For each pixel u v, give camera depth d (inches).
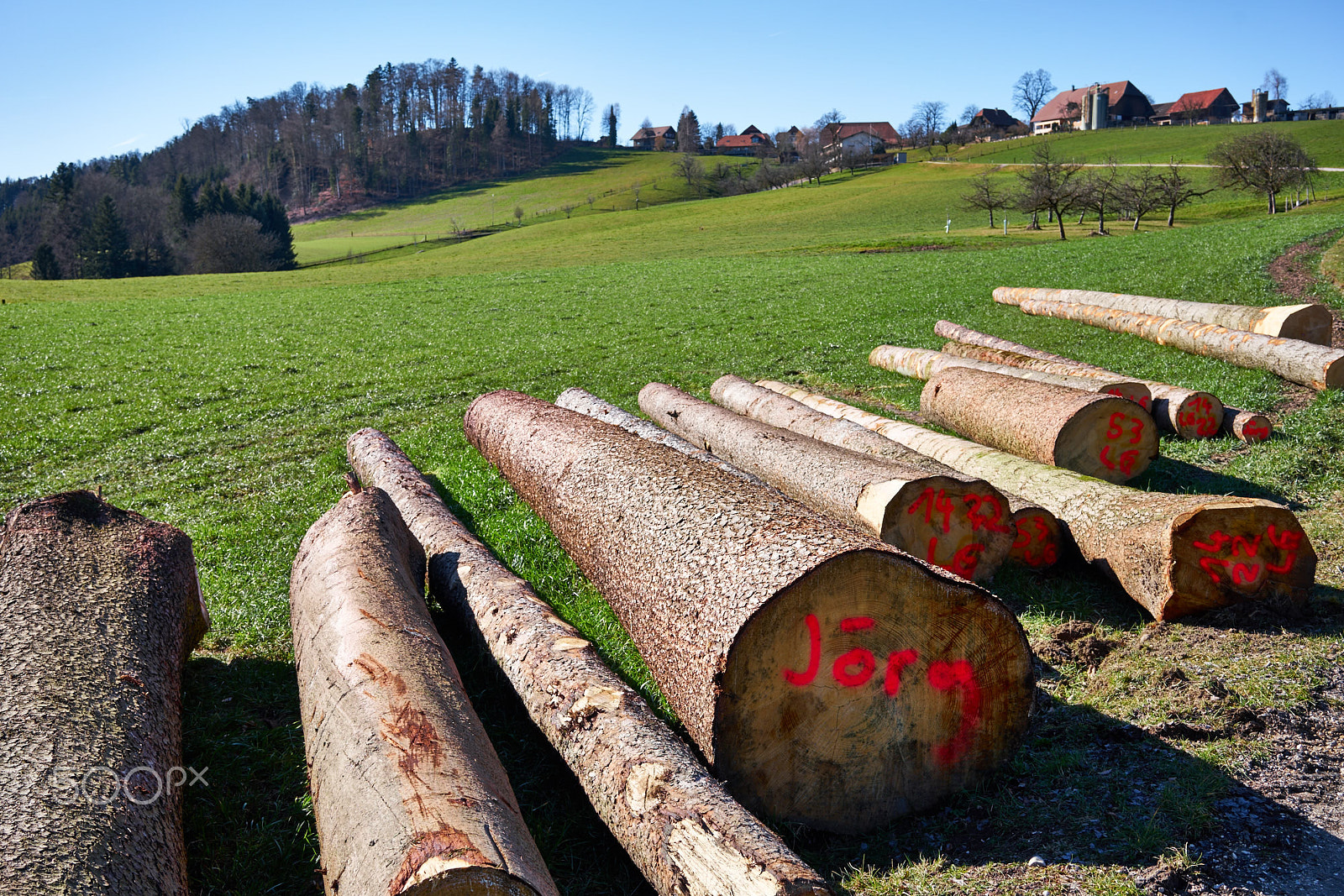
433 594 298.2
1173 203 2358.5
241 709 242.8
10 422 657.6
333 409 676.1
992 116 6909.5
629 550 251.6
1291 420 453.4
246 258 3400.6
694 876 147.4
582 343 930.7
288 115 7667.3
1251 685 225.3
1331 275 858.8
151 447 579.5
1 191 7450.8
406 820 143.6
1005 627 196.2
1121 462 392.8
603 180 6171.3
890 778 195.9
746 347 850.1
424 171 6919.3
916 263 1514.5
